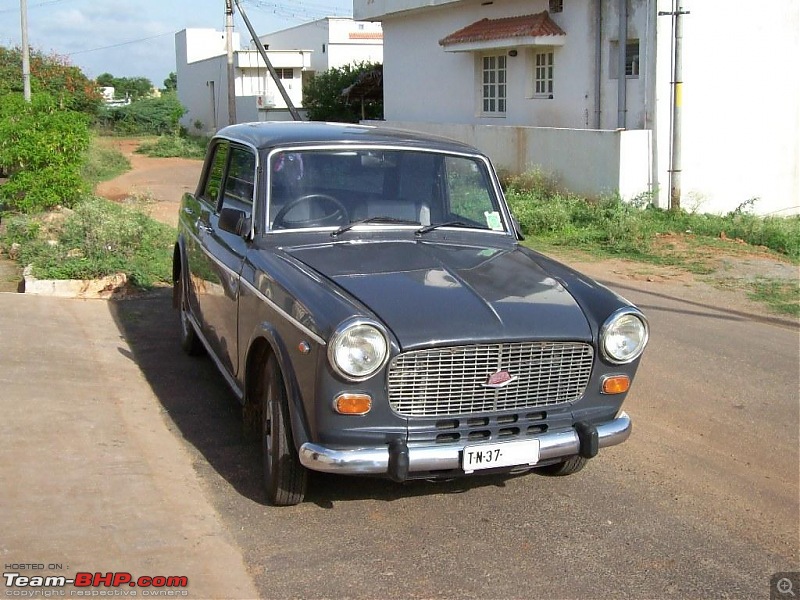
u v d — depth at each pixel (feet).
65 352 22.11
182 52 178.81
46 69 117.60
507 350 13.12
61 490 14.12
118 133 157.89
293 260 15.05
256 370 15.46
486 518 14.47
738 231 44.93
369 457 12.78
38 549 12.23
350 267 14.76
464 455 13.04
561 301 14.25
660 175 49.78
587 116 55.52
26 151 43.16
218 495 14.92
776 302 31.68
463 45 63.57
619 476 16.39
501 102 64.59
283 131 17.84
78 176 45.34
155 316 27.04
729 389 21.75
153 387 20.42
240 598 11.66
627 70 52.37
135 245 33.42
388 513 14.51
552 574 12.71
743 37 51.13
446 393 12.95
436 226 17.04
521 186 54.60
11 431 16.37
